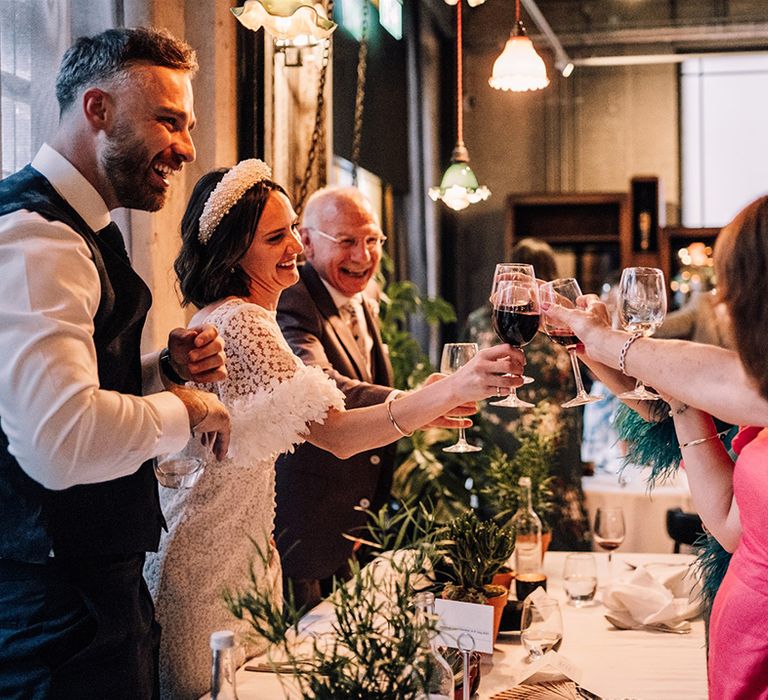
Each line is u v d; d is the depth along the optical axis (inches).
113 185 71.8
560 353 172.6
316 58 177.9
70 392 60.7
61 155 71.5
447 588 85.3
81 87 70.5
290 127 169.0
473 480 181.9
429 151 331.9
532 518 109.7
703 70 359.3
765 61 355.3
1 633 68.3
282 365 84.0
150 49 70.7
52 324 61.4
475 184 144.3
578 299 84.2
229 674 55.4
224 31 141.5
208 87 139.3
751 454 67.6
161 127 70.9
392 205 297.1
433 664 57.6
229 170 90.7
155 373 80.8
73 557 69.2
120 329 71.7
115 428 62.7
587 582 101.6
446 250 368.5
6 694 68.3
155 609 84.7
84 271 65.7
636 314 79.7
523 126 365.7
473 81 367.6
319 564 120.0
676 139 358.3
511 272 83.4
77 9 114.7
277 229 90.3
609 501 184.5
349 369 125.8
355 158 165.2
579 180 363.6
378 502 130.8
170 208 131.0
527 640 79.7
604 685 78.7
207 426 72.4
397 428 86.0
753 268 62.1
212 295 90.3
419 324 314.3
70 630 68.7
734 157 358.9
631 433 86.0
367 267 130.6
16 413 60.8
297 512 118.4
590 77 361.4
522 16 359.6
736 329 63.2
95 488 69.4
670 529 161.0
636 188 330.3
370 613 55.9
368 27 253.4
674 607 93.1
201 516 85.0
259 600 54.1
